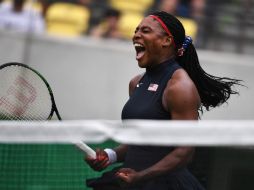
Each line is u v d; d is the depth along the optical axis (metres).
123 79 22.58
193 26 23.16
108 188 9.12
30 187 11.51
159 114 8.70
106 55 22.62
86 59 22.50
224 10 23.59
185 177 8.85
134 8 23.00
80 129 7.39
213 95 9.54
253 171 9.44
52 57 22.34
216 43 23.61
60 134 7.46
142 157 8.80
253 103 22.83
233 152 9.51
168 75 8.79
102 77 22.55
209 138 7.15
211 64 23.03
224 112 22.42
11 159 11.54
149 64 8.95
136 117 8.80
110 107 22.48
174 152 8.44
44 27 22.64
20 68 10.20
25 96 10.23
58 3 22.84
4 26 22.11
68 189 11.74
